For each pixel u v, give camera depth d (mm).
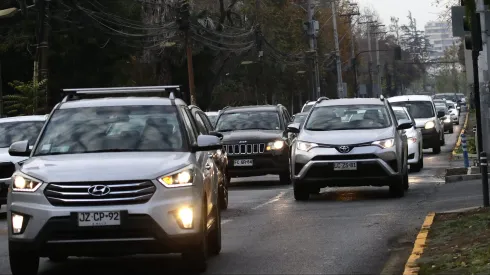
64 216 13047
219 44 84438
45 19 47406
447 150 52219
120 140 14648
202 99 85500
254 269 14289
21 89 46719
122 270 14586
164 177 13312
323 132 25562
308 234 18328
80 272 14531
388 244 16781
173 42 71125
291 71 110312
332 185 24953
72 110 15250
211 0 90250
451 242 15797
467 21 22188
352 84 157000
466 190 26266
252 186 33312
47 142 14742
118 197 13102
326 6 138375
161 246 13180
